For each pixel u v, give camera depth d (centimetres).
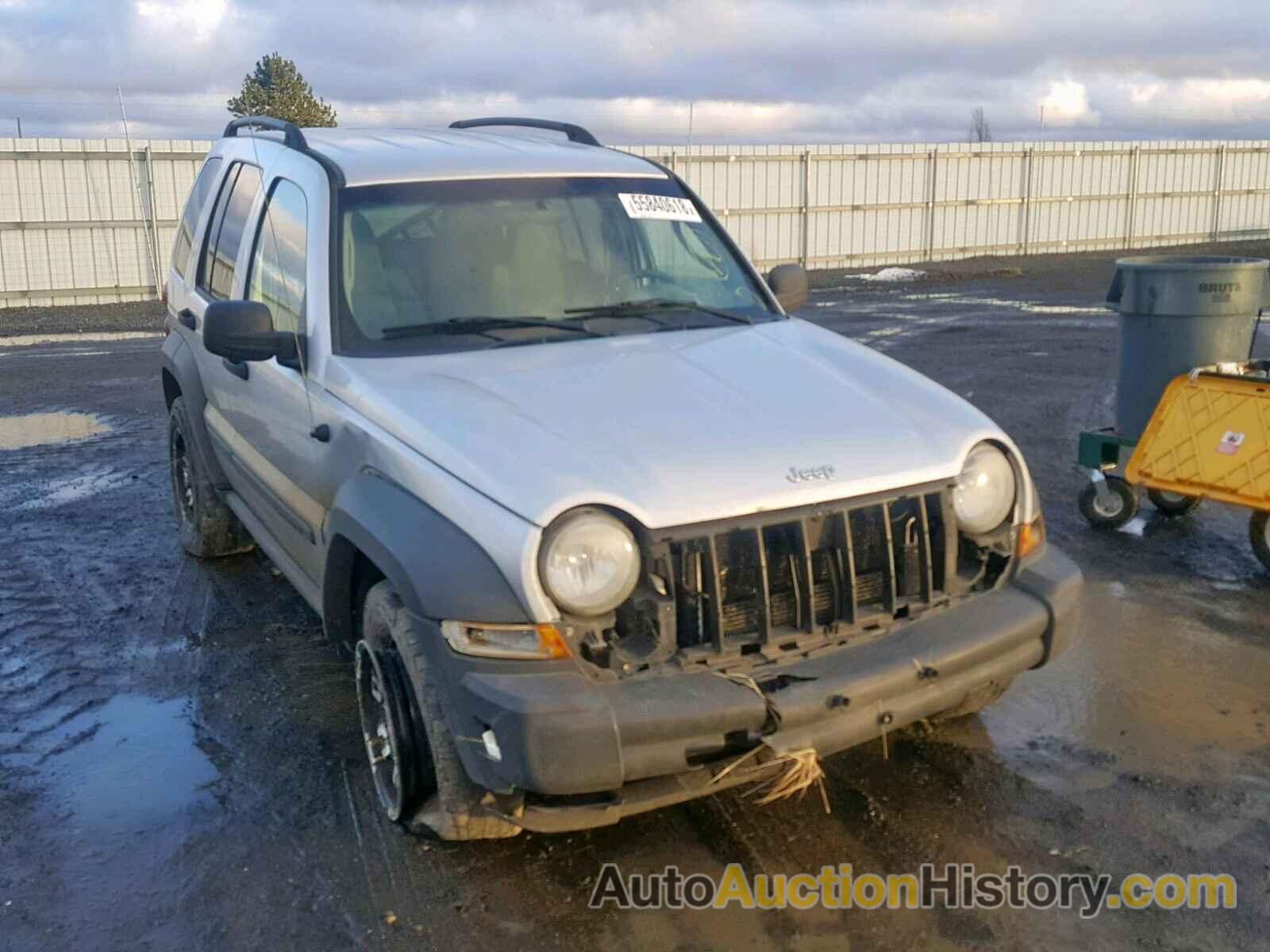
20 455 965
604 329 428
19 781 425
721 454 336
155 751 445
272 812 398
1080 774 404
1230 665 492
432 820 362
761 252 3056
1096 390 1152
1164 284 653
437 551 326
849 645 338
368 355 405
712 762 321
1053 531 689
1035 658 364
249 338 412
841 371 402
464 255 439
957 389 1180
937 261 3328
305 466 424
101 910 346
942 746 426
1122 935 319
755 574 327
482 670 315
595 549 311
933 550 358
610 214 473
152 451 973
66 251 2356
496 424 347
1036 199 3459
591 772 303
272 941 329
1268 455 586
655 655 318
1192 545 656
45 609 602
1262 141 3819
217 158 637
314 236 438
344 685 502
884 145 3164
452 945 325
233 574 650
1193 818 375
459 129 607
